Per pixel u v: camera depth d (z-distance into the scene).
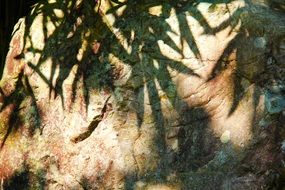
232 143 1.29
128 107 1.39
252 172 1.27
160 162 1.35
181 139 1.34
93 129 1.42
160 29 1.39
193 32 1.36
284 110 1.26
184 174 1.33
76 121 1.44
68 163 1.44
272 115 1.26
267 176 1.26
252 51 1.30
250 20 1.31
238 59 1.31
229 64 1.32
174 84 1.36
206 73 1.33
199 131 1.33
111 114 1.41
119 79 1.41
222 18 1.34
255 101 1.28
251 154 1.27
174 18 1.38
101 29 1.45
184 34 1.37
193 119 1.33
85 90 1.43
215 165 1.30
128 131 1.39
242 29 1.31
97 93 1.42
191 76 1.35
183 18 1.37
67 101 1.45
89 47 1.45
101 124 1.41
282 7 1.33
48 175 1.46
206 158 1.31
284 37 1.28
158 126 1.36
